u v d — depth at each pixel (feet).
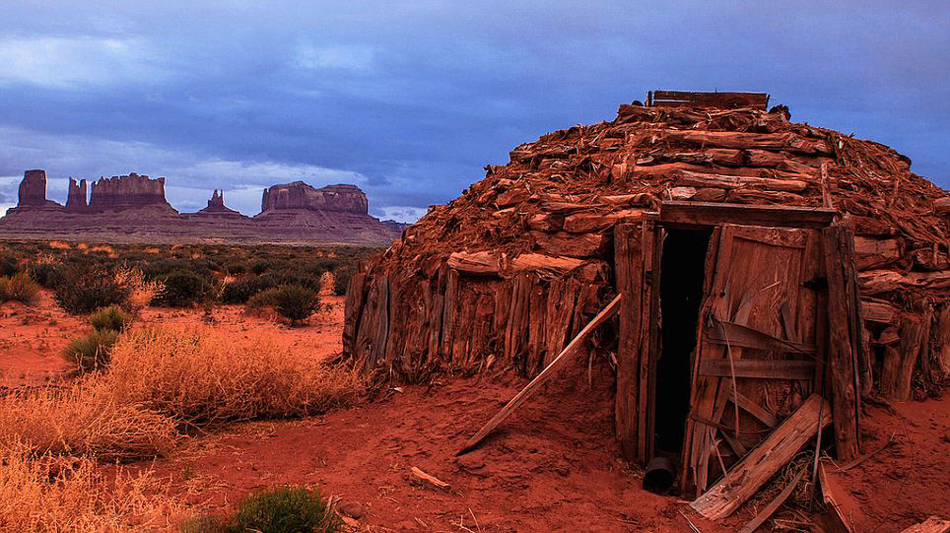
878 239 22.56
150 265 106.01
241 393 24.82
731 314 18.90
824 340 18.65
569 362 21.21
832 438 18.60
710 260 19.01
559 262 23.18
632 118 30.99
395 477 19.31
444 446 20.68
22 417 20.38
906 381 20.17
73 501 15.42
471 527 16.43
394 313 26.94
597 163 27.68
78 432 20.22
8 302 61.26
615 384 20.83
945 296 22.13
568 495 18.10
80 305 57.21
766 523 16.85
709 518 17.13
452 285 24.84
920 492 16.63
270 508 14.82
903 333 20.49
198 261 126.41
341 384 26.35
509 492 18.31
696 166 25.63
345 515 16.85
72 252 161.89
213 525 14.74
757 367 18.78
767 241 18.72
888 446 18.17
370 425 23.47
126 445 20.67
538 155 31.19
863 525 16.15
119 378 24.45
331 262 137.80
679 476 19.03
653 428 19.80
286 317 58.13
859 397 18.21
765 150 25.90
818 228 19.02
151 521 14.43
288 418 25.59
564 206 24.11
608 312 20.39
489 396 22.09
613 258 22.88
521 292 23.09
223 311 64.49
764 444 18.45
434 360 24.68
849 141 28.12
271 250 274.16
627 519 17.11
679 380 27.99
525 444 19.76
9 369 34.63
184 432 23.77
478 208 30.09
